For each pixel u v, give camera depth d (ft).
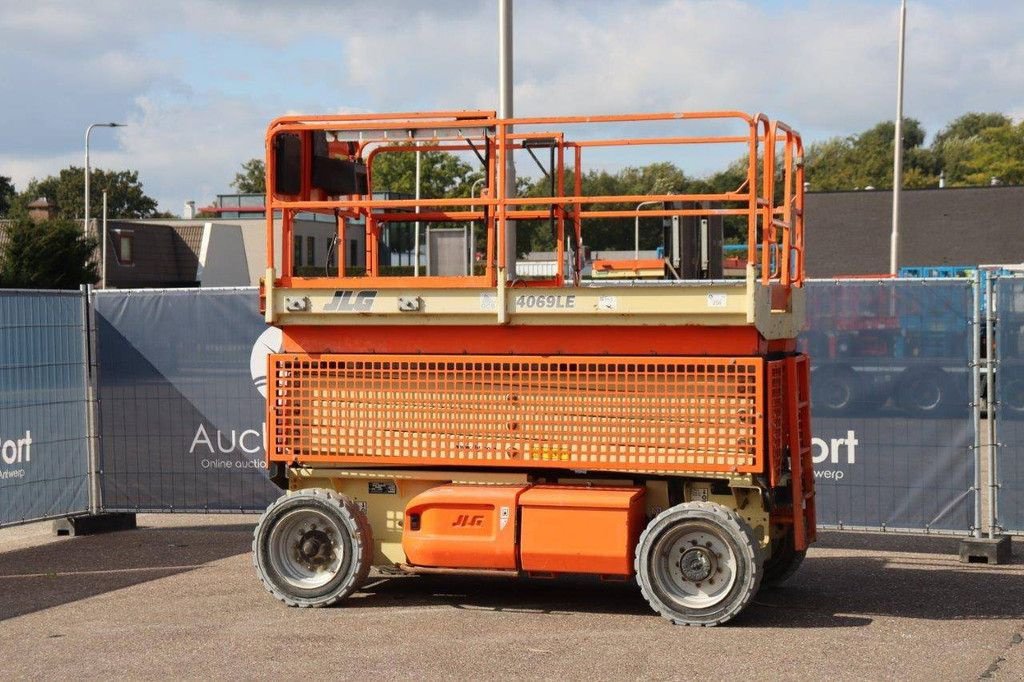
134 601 29.37
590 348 27.30
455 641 25.32
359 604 28.94
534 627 26.58
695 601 26.45
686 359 26.58
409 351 28.35
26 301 37.19
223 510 38.75
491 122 27.71
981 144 335.88
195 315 38.65
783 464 27.58
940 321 34.24
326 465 29.12
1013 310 33.53
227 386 38.55
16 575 32.86
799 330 30.35
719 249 42.32
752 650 24.38
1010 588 30.25
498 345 27.86
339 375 28.73
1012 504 33.94
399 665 23.47
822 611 27.86
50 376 37.93
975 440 34.01
